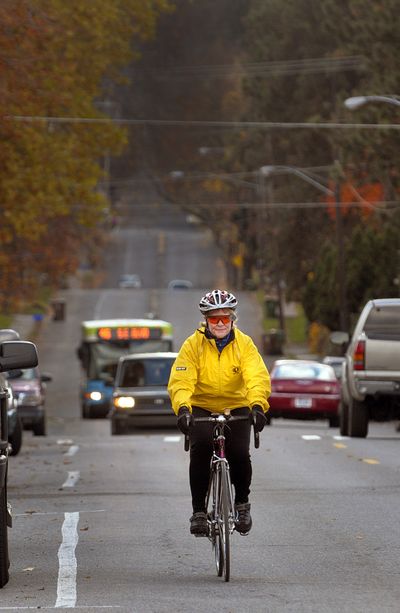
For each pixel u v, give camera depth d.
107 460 57.38
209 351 25.50
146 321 124.81
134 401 87.38
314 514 35.25
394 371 64.75
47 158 100.38
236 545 29.75
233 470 25.67
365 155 145.75
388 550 28.73
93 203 111.00
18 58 87.69
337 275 168.38
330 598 23.08
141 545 30.00
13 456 61.97
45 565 27.38
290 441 68.12
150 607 22.34
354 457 55.66
